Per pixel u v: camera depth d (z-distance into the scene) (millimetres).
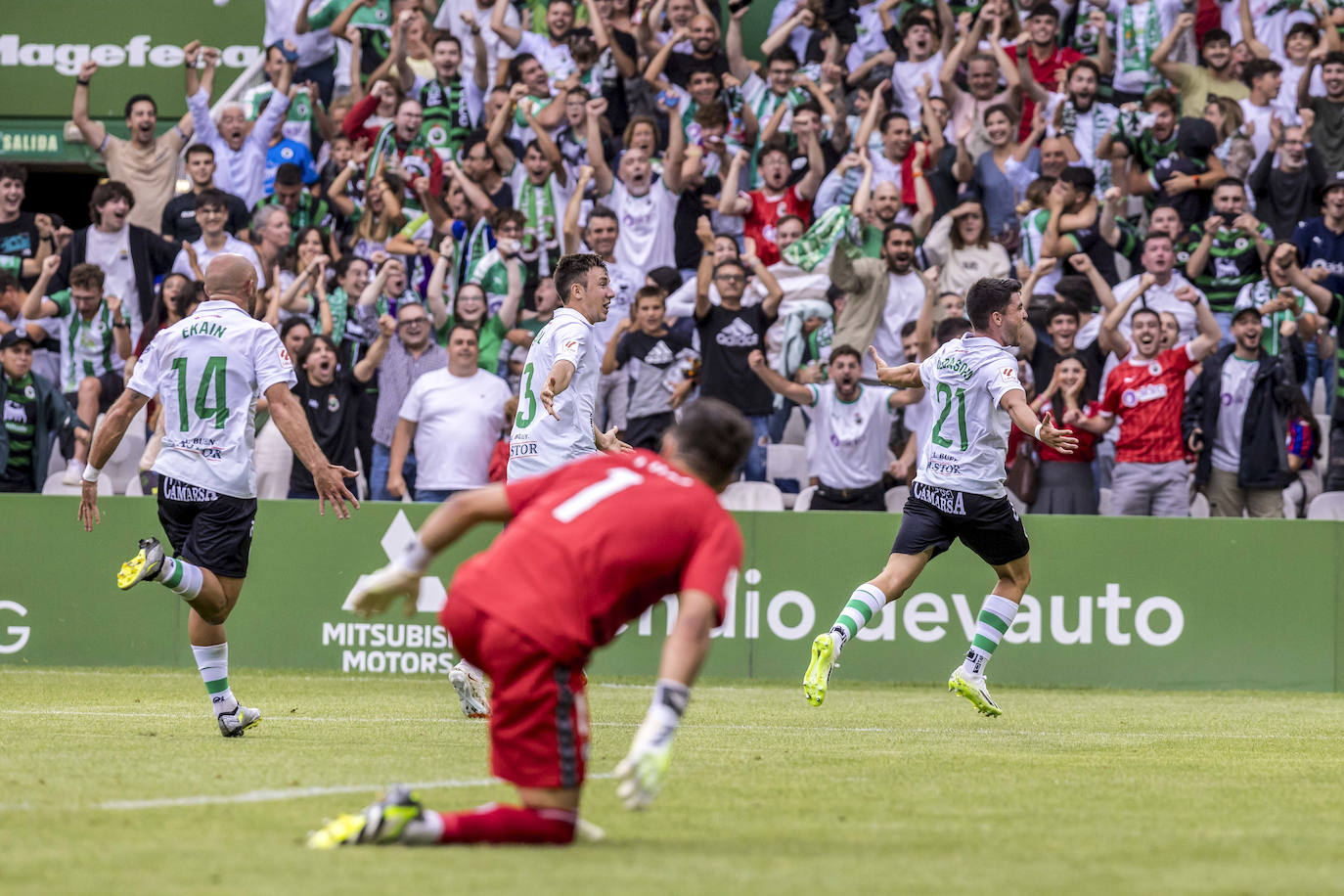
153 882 9305
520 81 45219
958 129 44625
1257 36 44469
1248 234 41281
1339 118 43562
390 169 44812
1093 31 44781
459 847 10695
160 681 32750
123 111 48156
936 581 35688
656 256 44125
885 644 35781
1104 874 10242
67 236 44250
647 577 10844
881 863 10602
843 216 42219
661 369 40812
